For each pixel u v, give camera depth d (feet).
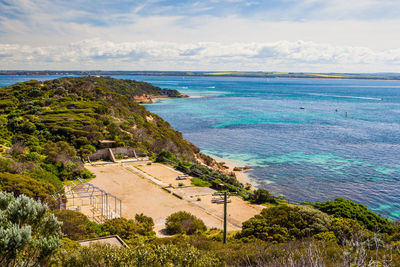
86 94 287.69
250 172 193.16
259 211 116.98
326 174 188.24
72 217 85.51
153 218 106.42
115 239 77.15
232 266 52.60
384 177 182.29
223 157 229.86
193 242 75.66
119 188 135.74
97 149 185.57
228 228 100.32
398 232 92.07
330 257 45.78
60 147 164.35
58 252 47.93
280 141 279.08
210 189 140.97
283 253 44.91
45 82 309.63
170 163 180.14
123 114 256.52
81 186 132.98
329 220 90.68
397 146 257.75
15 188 97.81
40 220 40.14
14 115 215.31
